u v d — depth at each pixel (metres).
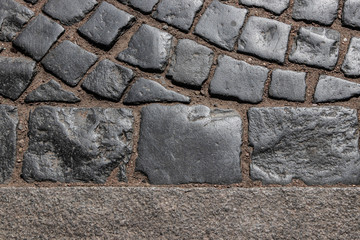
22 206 2.24
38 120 2.53
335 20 2.95
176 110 2.59
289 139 2.48
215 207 2.25
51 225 2.20
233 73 2.73
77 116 2.55
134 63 2.76
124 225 2.21
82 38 2.86
